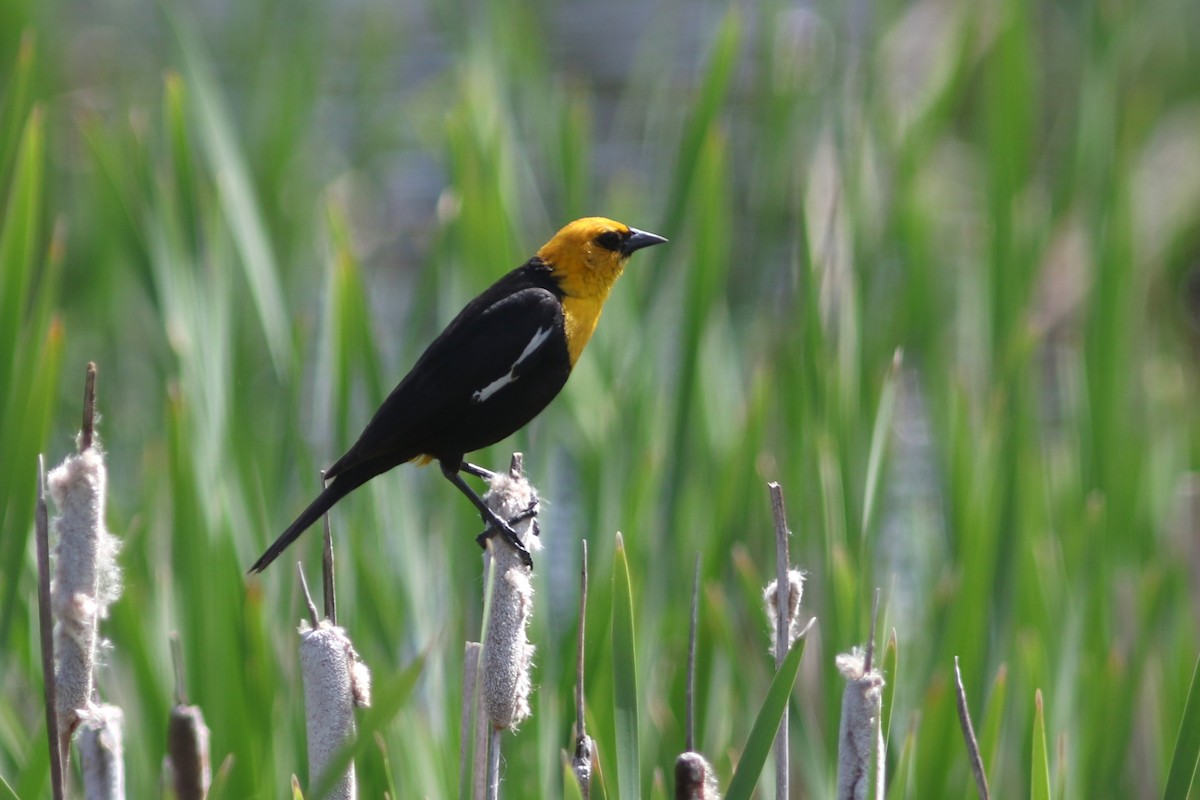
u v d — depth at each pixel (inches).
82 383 565.3
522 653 234.7
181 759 218.7
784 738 255.8
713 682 387.5
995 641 416.5
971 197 673.6
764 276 574.6
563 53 856.3
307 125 663.8
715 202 452.8
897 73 665.0
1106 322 493.0
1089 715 390.0
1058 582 430.9
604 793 242.4
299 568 226.5
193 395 418.0
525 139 578.9
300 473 434.0
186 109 541.3
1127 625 464.4
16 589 350.0
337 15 818.2
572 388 466.6
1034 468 452.4
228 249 459.5
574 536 458.6
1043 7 780.0
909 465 534.0
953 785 383.6
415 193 783.7
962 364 544.7
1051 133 759.7
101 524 204.5
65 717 202.7
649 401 453.4
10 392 362.3
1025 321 506.9
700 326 446.6
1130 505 477.4
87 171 626.2
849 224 496.4
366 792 327.6
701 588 398.0
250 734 356.5
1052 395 588.7
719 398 477.1
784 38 608.4
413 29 869.2
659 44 645.9
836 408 418.0
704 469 459.8
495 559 241.3
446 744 369.7
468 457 454.3
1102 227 533.3
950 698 350.6
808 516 432.8
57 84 695.7
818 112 605.3
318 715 219.9
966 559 395.2
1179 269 761.6
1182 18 810.2
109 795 203.8
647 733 369.1
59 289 621.9
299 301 603.8
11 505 354.6
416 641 395.5
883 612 346.0
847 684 221.6
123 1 802.8
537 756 353.7
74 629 200.8
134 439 549.6
